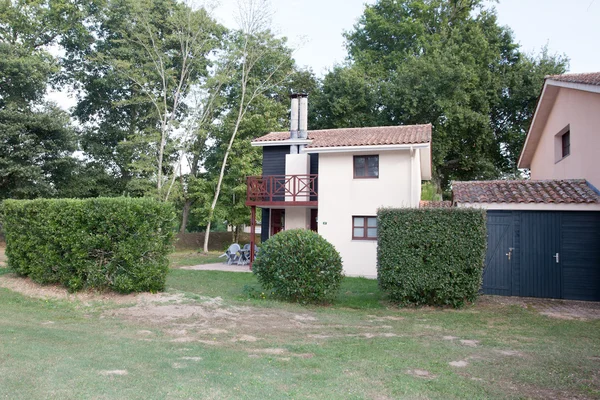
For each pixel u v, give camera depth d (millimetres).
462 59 30047
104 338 6793
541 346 6777
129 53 29062
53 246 11188
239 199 30750
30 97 27266
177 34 28219
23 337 6602
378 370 5359
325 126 31719
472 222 10227
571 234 11953
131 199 10500
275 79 33375
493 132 31047
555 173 15984
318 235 10961
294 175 19109
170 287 11859
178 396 4234
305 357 5953
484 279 12602
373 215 17391
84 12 30656
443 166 32125
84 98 33938
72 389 4281
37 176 24797
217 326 8023
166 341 6773
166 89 29781
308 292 10469
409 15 37188
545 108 16500
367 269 17312
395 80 30391
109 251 10602
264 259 10867
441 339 7262
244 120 30203
